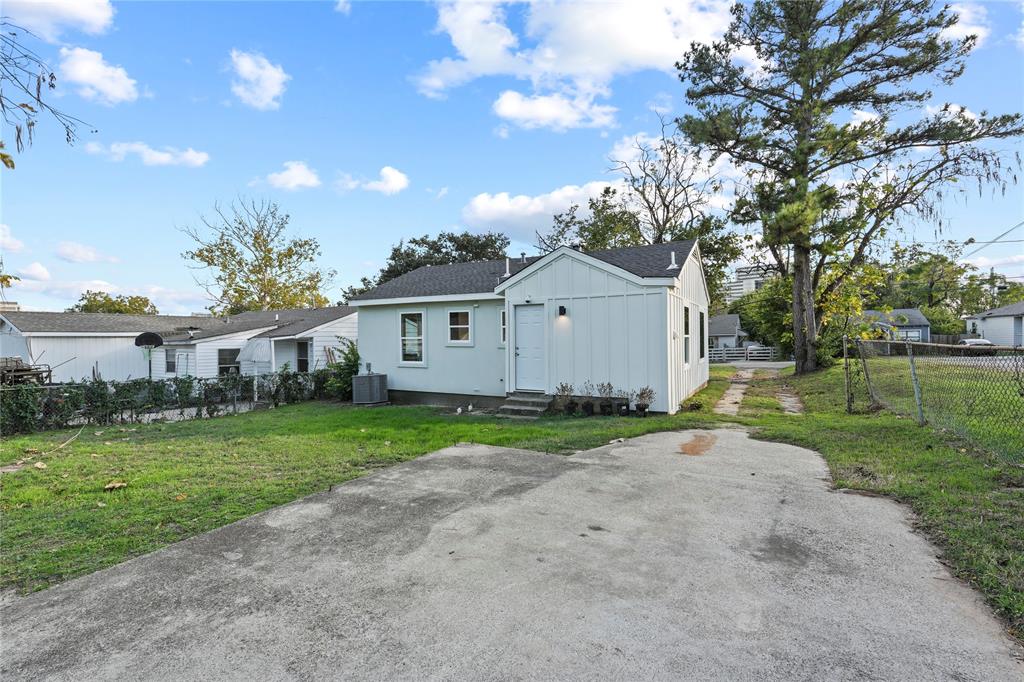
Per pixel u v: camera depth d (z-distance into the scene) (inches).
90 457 275.3
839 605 107.7
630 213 1238.3
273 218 1368.1
